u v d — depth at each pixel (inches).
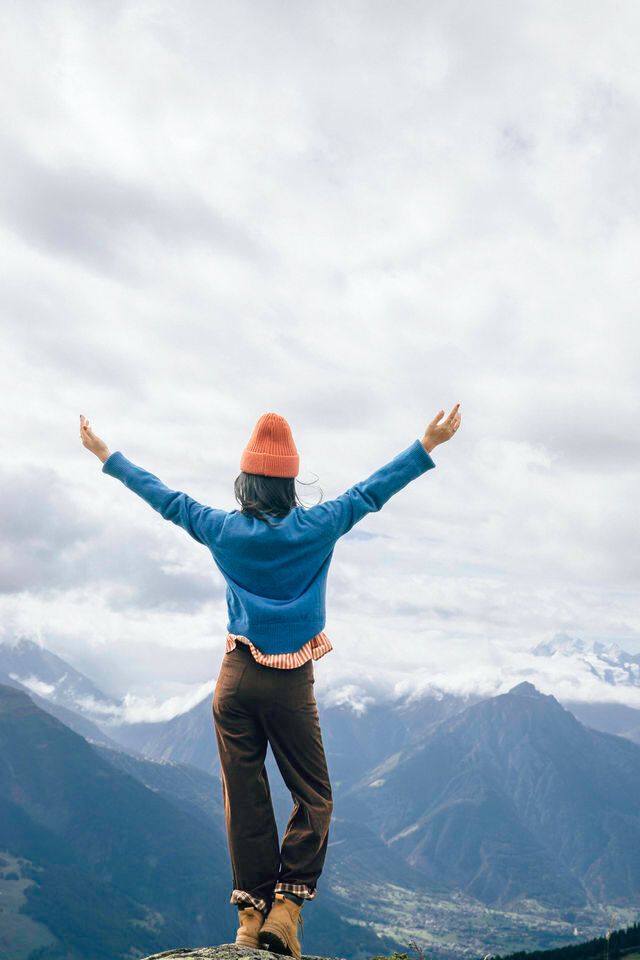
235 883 182.7
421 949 223.1
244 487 184.9
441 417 193.5
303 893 175.8
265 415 189.3
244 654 181.2
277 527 179.0
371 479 190.2
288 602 178.9
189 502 192.2
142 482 197.9
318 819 180.5
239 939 175.9
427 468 191.5
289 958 169.5
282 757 185.2
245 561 179.6
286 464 184.4
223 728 182.1
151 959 170.9
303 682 180.7
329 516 182.9
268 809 182.5
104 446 205.8
